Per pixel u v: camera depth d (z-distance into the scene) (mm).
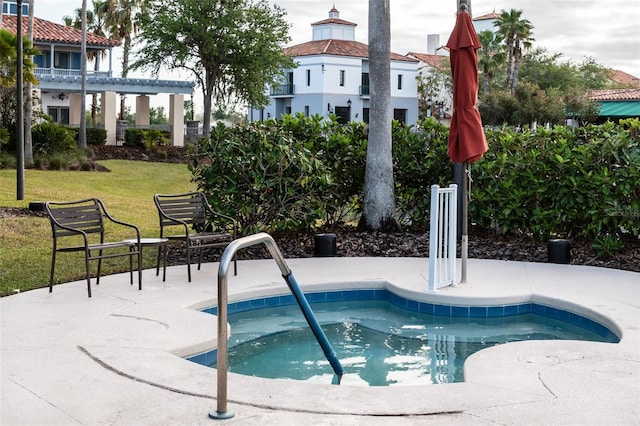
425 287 8195
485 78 54156
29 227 12141
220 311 4156
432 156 11953
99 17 54500
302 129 12164
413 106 61000
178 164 28922
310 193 11117
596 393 4652
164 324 6379
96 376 4973
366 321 7629
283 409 4336
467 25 8000
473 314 7746
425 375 5754
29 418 4195
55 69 39531
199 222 9250
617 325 6562
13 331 6125
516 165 10969
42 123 25156
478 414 4258
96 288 7973
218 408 4219
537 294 7867
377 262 9914
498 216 11242
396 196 12617
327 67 56188
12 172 20328
